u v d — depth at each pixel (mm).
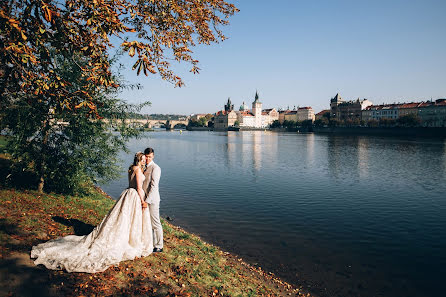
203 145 92500
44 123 12789
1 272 5895
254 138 139500
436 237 17188
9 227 7898
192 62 9141
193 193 27125
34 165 13281
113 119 14219
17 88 7648
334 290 11211
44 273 6230
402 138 126875
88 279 6402
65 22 6730
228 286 8789
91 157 14344
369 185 32625
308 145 92000
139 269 7422
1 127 12438
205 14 9211
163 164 47656
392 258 14297
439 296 11008
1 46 6488
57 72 11625
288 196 26703
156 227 8742
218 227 17906
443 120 159250
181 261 9070
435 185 32938
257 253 14250
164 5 7902
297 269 12766
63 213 10719
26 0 6477
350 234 17375
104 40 6930
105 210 13312
